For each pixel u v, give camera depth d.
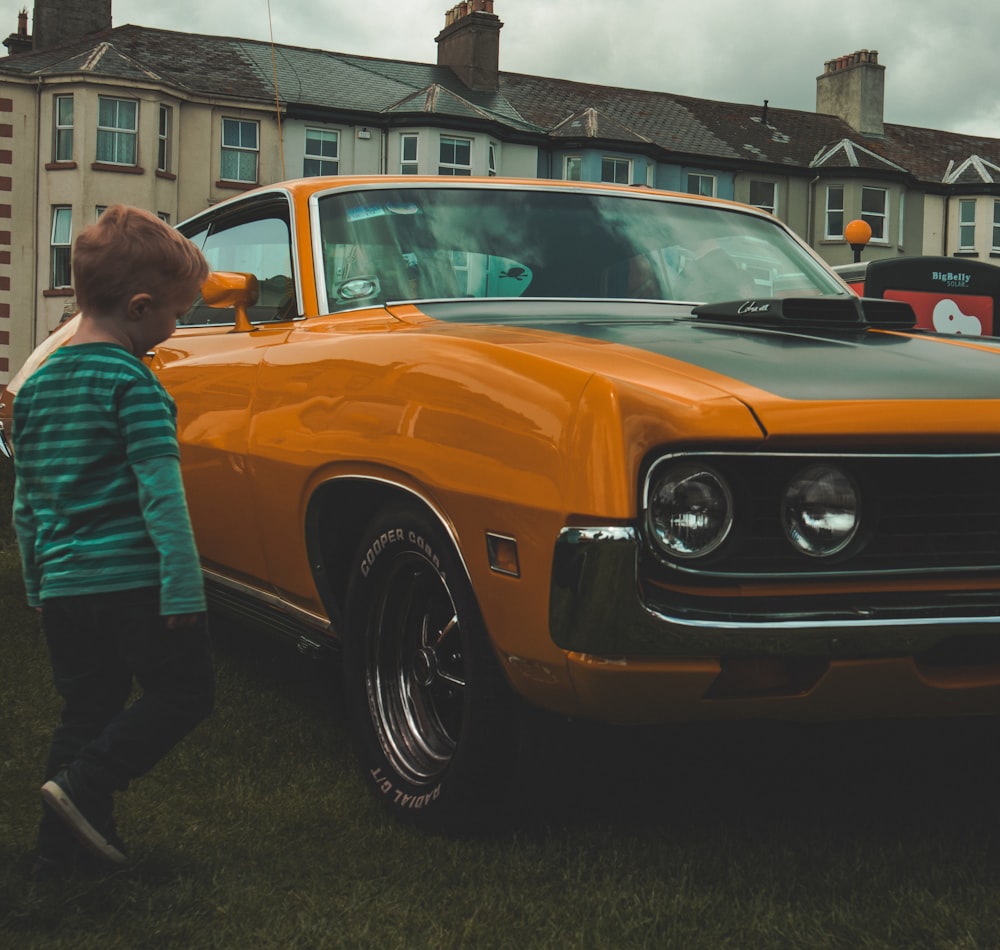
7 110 29.45
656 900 2.46
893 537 2.45
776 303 3.10
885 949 2.26
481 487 2.51
